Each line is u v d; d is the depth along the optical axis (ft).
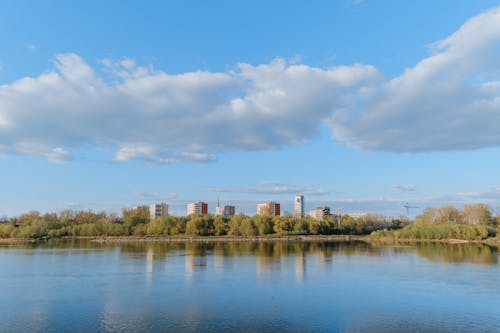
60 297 213.46
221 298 210.59
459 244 602.44
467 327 162.30
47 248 543.39
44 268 326.03
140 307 191.83
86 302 202.18
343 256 421.18
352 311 185.26
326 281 260.01
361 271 305.12
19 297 213.66
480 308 190.29
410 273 294.87
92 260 384.68
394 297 212.64
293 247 564.30
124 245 612.70
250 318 173.88
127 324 165.27
